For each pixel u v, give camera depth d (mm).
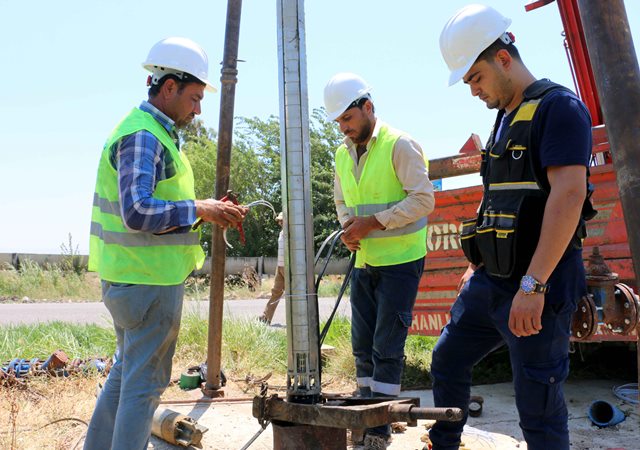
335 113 4051
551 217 2545
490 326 3049
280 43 2951
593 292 3119
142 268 3010
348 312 10391
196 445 3889
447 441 3195
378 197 4094
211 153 31547
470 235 3059
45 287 17234
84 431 4145
